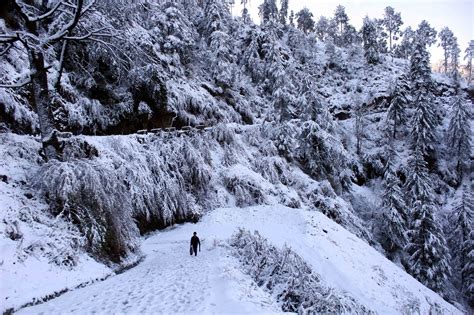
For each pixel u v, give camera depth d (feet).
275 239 61.93
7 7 52.70
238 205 82.84
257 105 156.76
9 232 30.55
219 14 145.07
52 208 37.40
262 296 29.22
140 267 40.42
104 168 42.47
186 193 72.18
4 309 23.00
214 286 29.45
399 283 65.05
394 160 158.92
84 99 67.77
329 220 81.00
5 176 37.32
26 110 51.80
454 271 121.08
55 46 65.62
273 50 174.29
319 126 119.85
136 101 79.00
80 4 37.40
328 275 53.88
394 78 214.90
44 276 28.81
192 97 102.27
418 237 104.01
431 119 165.48
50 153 40.57
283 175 103.24
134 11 63.93
